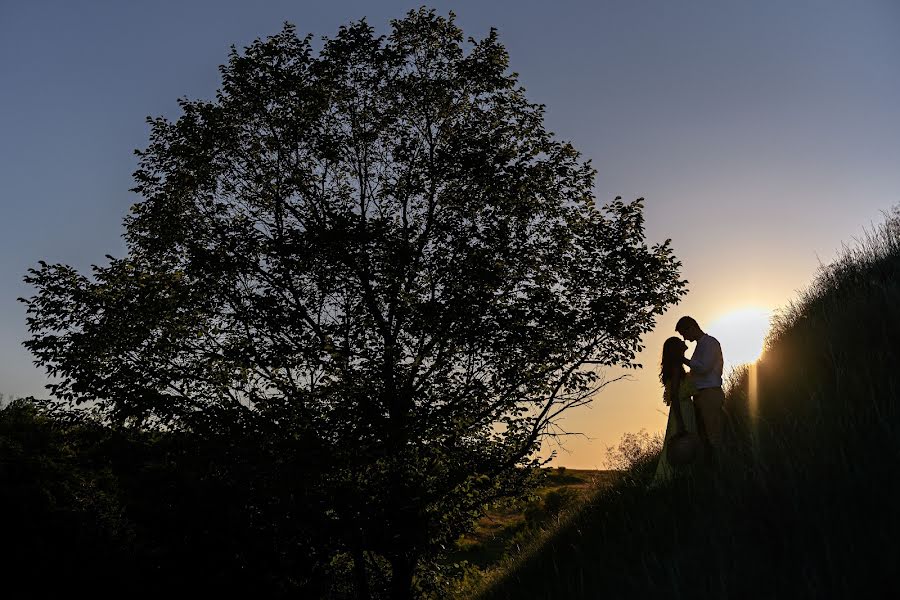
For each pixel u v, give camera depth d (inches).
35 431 923.4
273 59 626.8
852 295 312.8
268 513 470.3
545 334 576.1
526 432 568.1
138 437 547.2
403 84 625.0
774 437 204.7
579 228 627.2
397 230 583.5
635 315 581.0
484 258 560.1
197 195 625.6
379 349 535.2
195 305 580.4
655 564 178.4
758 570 149.3
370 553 531.2
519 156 631.8
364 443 493.7
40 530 784.9
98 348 553.6
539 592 238.8
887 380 200.5
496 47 660.1
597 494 390.0
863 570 131.7
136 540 762.8
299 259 569.0
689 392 278.5
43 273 572.7
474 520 572.1
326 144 595.5
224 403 537.3
